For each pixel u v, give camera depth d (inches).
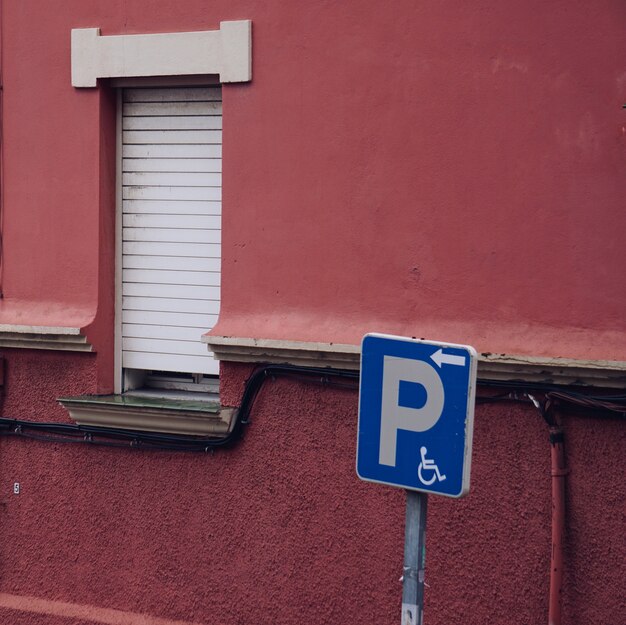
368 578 282.4
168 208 309.6
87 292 312.8
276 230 288.2
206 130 304.2
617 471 255.8
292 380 287.4
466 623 272.2
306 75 282.5
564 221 258.5
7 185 320.2
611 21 252.7
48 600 322.0
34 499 323.0
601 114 254.5
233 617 299.3
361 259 278.8
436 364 189.9
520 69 260.7
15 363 323.3
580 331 257.6
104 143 310.8
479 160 265.6
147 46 299.4
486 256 265.7
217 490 299.6
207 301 306.8
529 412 263.3
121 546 312.3
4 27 317.7
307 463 287.4
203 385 317.7
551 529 261.4
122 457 311.0
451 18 266.4
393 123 273.7
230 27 289.3
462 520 271.3
